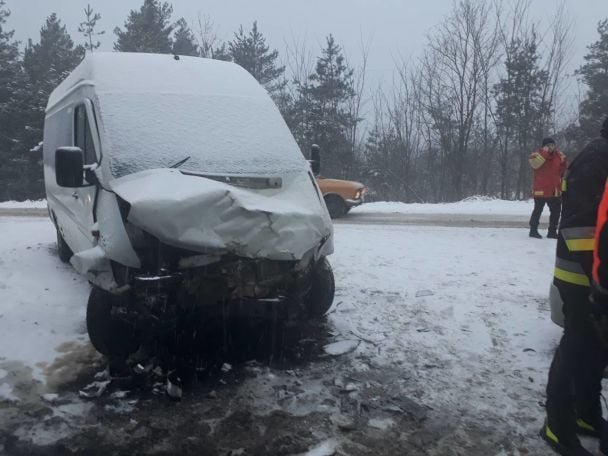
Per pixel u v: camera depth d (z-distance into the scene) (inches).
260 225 156.3
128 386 163.2
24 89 1366.9
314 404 155.9
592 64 1375.5
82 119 208.4
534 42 1190.3
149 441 137.3
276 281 165.0
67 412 149.1
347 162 1358.3
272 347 182.2
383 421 148.3
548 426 135.3
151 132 187.9
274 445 136.6
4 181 1353.3
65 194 241.4
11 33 1545.3
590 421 135.6
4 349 185.5
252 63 1541.6
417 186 1389.0
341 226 466.3
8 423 143.6
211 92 211.9
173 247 154.2
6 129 1353.3
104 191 172.7
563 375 130.5
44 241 360.2
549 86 1191.6
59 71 1503.4
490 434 142.6
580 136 1230.3
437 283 268.5
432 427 145.6
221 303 161.5
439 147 1282.0
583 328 127.6
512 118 1203.2
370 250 346.3
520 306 234.1
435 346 194.9
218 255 153.9
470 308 231.8
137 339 174.9
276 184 183.8
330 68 1385.3
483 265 305.6
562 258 131.0
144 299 155.1
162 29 1536.7
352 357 185.6
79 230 208.8
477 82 1190.3
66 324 208.7
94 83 201.6
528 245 367.2
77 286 254.8
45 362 178.2
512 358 185.5
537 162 386.0
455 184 1210.6
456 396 161.2
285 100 1443.2
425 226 469.1
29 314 215.3
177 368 166.9
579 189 125.5
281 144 204.1
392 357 186.1
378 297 245.9
